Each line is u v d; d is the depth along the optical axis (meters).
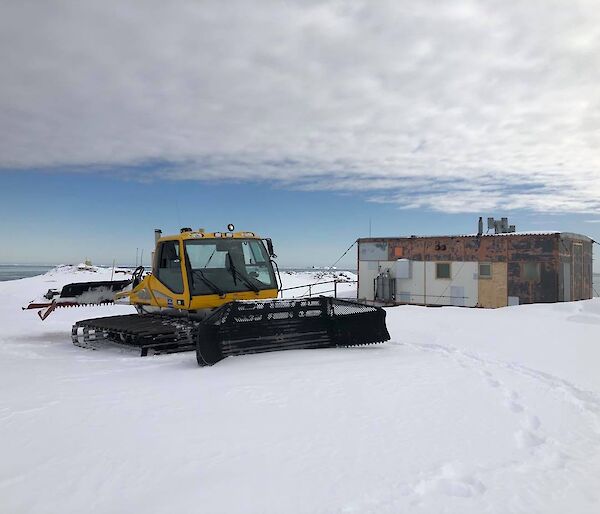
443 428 4.34
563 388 5.70
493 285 17.98
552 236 16.92
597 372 6.46
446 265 18.89
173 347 8.95
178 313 9.65
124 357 8.31
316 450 3.78
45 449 3.76
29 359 8.09
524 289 17.41
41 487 3.17
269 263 9.80
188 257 9.00
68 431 4.12
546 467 3.62
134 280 10.63
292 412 4.64
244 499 3.03
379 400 5.06
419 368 6.53
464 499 3.11
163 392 5.32
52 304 11.23
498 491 3.22
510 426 4.45
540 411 4.90
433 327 10.64
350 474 3.39
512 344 8.57
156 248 9.70
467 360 7.20
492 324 10.82
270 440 3.96
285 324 8.09
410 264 19.66
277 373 6.18
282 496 3.07
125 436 4.01
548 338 9.15
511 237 17.66
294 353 7.69
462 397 5.25
